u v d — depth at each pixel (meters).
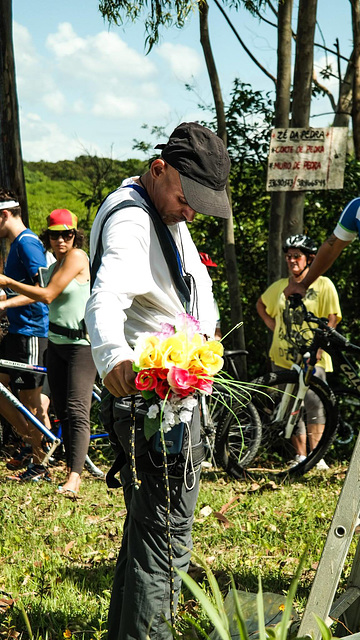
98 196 9.79
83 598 3.04
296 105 6.57
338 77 8.65
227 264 7.14
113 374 1.76
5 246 6.86
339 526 1.90
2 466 5.98
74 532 4.02
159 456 1.99
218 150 2.00
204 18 6.96
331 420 5.48
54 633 2.67
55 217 5.08
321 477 5.49
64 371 5.18
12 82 7.06
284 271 7.00
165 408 1.75
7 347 5.61
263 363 7.64
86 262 5.06
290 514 4.26
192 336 1.76
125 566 2.20
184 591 3.05
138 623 2.02
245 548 3.69
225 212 2.02
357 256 7.00
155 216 2.02
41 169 19.86
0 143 7.10
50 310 5.04
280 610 2.42
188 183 1.97
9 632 2.67
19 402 5.39
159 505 2.01
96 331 1.81
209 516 4.28
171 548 1.95
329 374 6.91
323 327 5.09
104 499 4.79
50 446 5.63
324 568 1.90
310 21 6.39
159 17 5.61
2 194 5.30
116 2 5.63
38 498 4.72
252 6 6.66
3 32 6.95
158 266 2.02
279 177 6.54
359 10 7.53
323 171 6.50
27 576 3.28
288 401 5.40
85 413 5.01
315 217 7.55
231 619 2.42
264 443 5.53
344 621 2.20
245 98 7.64
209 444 5.28
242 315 7.46
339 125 9.75
